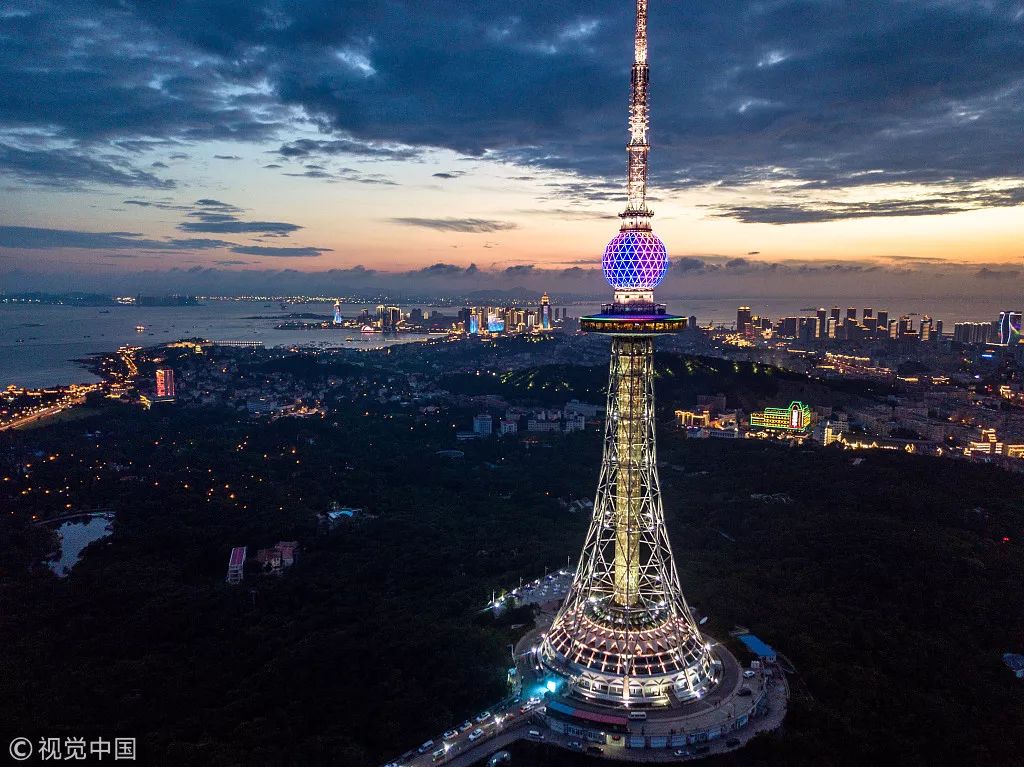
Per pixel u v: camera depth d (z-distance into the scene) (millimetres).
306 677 174875
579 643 166000
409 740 146875
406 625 199125
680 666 158875
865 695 156500
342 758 140875
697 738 143125
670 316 170000
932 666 168625
